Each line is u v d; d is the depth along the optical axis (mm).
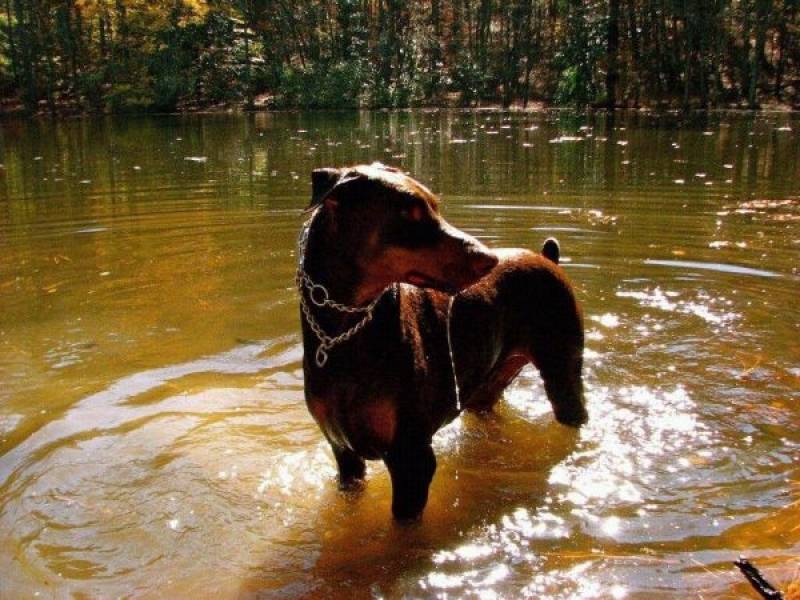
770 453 4199
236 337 5973
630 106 34312
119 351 5691
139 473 4070
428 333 3539
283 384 5195
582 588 3143
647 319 6199
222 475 4082
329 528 3650
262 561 3398
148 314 6438
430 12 43875
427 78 39156
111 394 4996
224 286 7137
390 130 23250
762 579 2738
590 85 36062
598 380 5168
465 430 4684
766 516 3600
